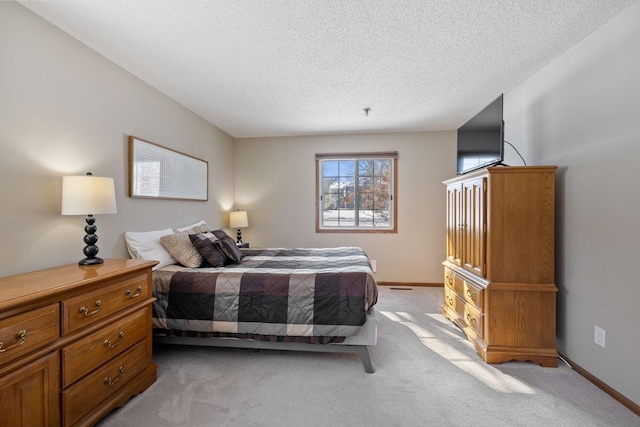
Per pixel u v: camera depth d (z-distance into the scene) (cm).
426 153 427
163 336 215
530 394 175
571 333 206
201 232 302
